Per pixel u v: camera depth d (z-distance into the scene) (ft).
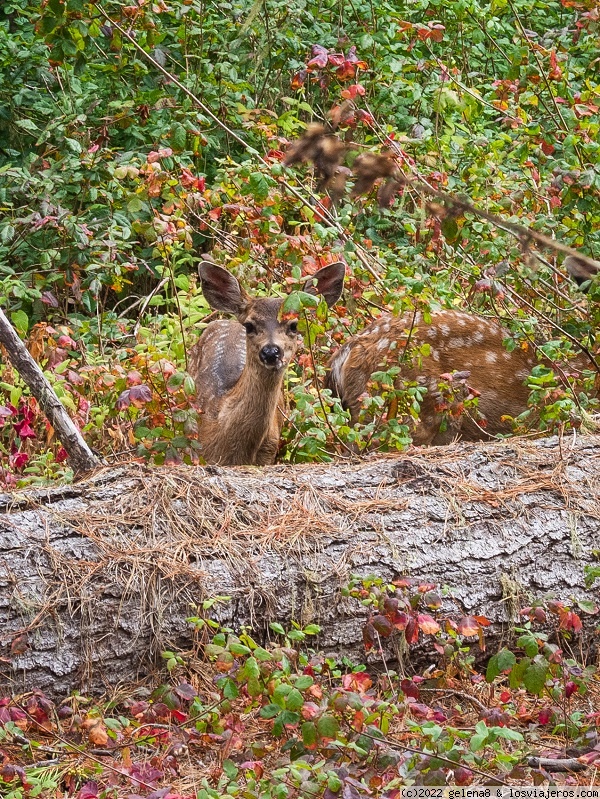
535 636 21.63
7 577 22.16
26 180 39.27
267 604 23.25
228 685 19.48
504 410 35.50
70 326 40.63
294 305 28.12
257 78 47.01
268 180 32.89
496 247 34.32
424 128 44.96
